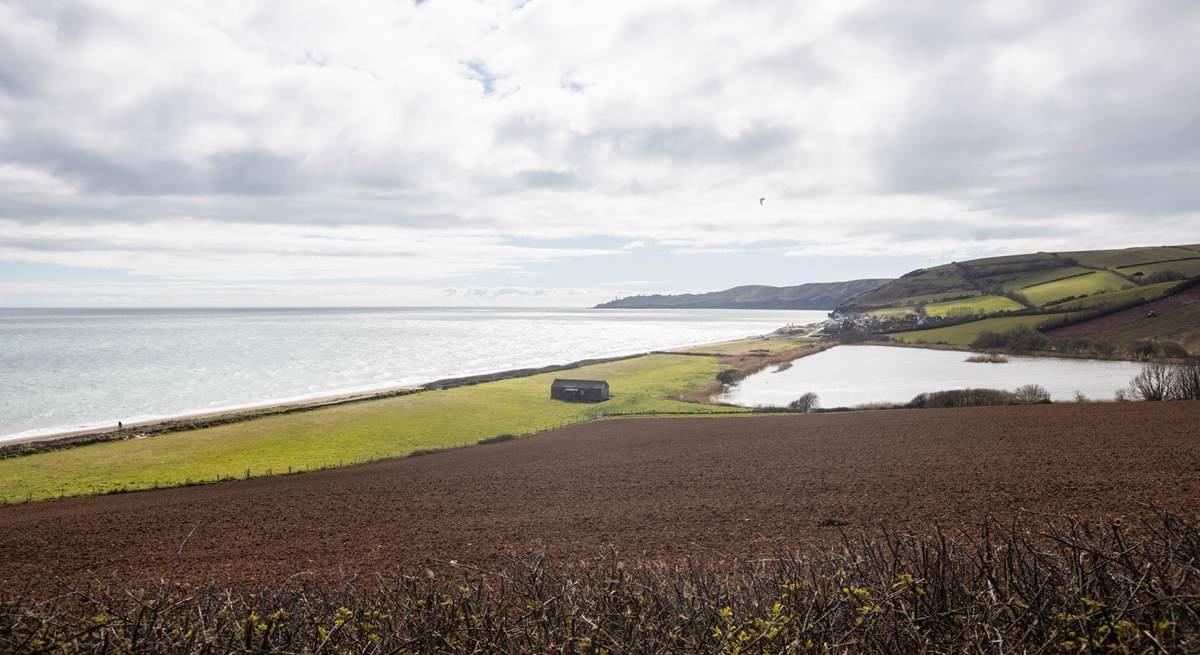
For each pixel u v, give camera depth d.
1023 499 19.11
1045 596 3.72
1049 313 135.00
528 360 134.50
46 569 18.38
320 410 65.12
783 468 29.28
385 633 4.12
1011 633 3.53
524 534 19.19
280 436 51.41
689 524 19.23
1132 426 34.91
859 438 37.47
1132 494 18.58
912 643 3.61
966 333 131.62
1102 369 84.88
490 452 42.00
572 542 17.48
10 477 37.62
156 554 19.58
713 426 48.72
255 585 13.65
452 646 3.98
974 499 19.70
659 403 68.62
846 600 3.92
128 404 76.12
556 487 28.14
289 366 120.94
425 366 122.56
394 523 22.31
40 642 3.89
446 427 55.50
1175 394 51.19
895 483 23.67
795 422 48.03
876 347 132.50
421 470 35.72
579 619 4.02
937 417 45.06
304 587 5.20
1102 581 3.64
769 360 111.50
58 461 42.28
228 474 37.41
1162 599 3.28
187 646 3.92
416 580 5.14
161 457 43.47
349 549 18.55
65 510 28.84
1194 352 90.75
